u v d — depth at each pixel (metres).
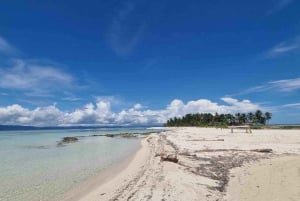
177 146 35.88
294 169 18.67
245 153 26.98
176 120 198.88
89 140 64.00
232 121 138.12
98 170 21.62
